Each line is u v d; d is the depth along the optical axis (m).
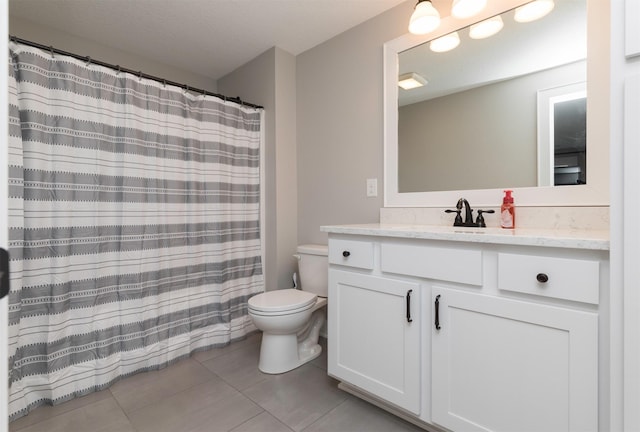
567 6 1.46
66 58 1.66
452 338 1.24
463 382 1.21
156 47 2.50
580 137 1.42
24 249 1.55
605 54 1.35
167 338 2.07
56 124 1.63
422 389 1.33
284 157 2.57
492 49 1.67
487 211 1.61
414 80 1.94
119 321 1.87
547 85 1.50
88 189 1.75
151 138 1.99
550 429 1.02
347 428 1.43
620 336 0.84
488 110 1.68
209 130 2.27
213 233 2.30
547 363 1.02
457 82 1.78
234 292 2.43
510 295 1.11
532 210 1.52
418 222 1.90
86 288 1.74
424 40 1.89
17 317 1.50
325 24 2.21
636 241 0.81
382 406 1.56
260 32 2.31
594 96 1.37
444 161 1.83
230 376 1.90
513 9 1.61
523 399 1.07
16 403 1.50
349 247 1.58
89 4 1.97
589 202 1.38
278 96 2.53
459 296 1.21
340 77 2.33
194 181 2.20
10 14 2.05
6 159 0.43
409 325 1.35
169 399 1.66
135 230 1.92
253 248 2.55
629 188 0.82
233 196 2.43
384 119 2.06
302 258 2.34
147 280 1.97
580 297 0.96
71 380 1.67
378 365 1.47
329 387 1.77
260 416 1.52
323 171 2.45
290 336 1.99
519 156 1.58
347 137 2.28
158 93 2.03
